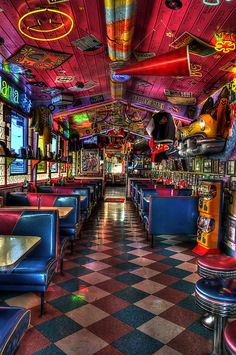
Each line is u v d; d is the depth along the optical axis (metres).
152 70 2.65
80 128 12.41
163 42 4.15
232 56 4.27
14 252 2.21
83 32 3.88
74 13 3.37
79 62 5.07
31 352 2.37
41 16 3.43
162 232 5.71
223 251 5.27
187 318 2.97
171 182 10.37
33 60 4.74
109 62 5.13
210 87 5.82
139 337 2.62
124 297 3.41
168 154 9.84
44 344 2.48
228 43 3.66
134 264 4.59
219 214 5.12
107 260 4.77
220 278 2.53
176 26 3.67
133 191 11.75
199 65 4.73
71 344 2.49
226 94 5.33
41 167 8.14
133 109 9.07
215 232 5.13
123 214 9.59
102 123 11.64
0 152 4.88
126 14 3.20
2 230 3.35
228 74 4.98
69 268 4.34
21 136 6.52
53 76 5.72
